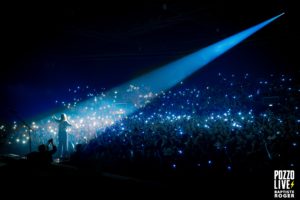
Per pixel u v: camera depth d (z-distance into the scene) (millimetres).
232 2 10930
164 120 17828
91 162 7578
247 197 6859
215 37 17641
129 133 13781
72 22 12266
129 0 9984
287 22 14539
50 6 10023
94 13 11195
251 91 20344
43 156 7578
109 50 20531
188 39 17875
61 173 7059
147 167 9734
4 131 17500
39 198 5273
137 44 18641
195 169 9398
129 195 5848
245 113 17188
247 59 21516
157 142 11266
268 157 9055
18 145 14445
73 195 5605
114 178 6855
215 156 9945
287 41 19406
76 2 9789
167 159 10195
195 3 10719
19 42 14648
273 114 14945
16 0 9297
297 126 11195
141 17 12156
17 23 11562
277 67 20297
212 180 8289
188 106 21422
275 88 19047
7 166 7531
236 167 9188
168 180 8383
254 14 12812
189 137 11492
